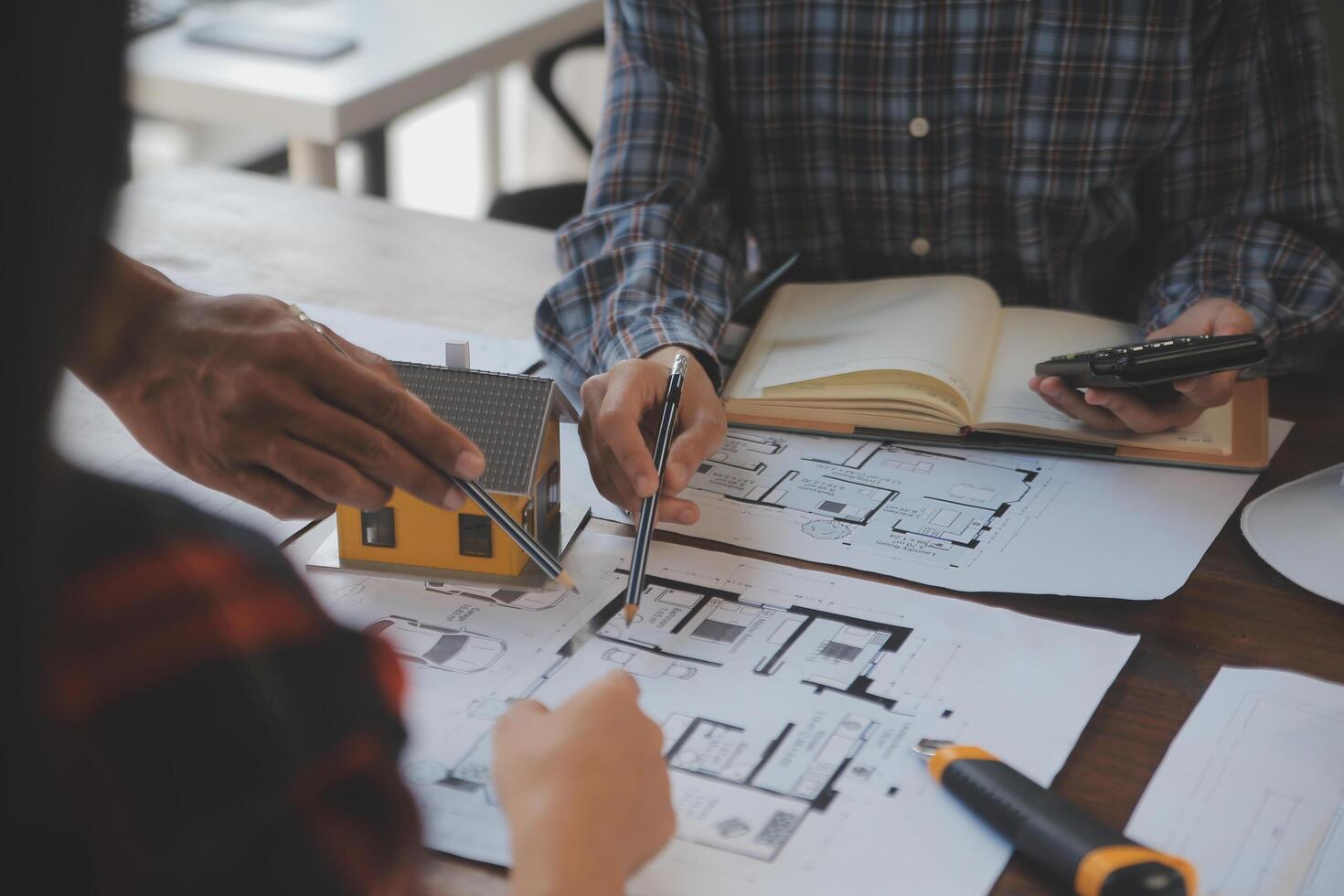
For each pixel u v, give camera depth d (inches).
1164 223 46.2
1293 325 40.6
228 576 13.6
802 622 27.4
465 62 76.1
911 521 31.8
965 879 20.4
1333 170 43.3
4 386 8.1
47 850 9.7
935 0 44.4
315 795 13.2
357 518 29.0
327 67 71.9
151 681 12.4
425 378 29.1
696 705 24.6
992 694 25.0
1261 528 30.9
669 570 29.5
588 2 86.3
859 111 46.8
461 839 21.2
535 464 27.9
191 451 26.9
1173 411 35.4
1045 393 35.7
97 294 9.4
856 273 50.9
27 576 8.5
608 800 18.5
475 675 25.6
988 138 46.1
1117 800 22.3
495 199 84.4
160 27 76.0
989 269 48.8
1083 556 30.2
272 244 49.5
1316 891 20.2
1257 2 42.7
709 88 47.5
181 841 12.3
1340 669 26.2
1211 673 26.0
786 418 36.9
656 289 40.4
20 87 7.8
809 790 22.3
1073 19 43.6
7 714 8.7
